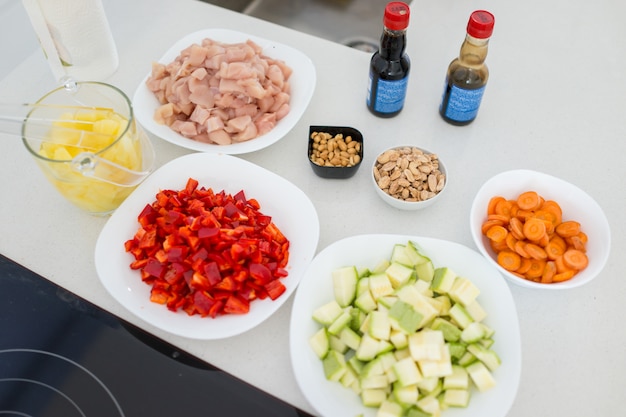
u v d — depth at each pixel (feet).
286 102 3.54
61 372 2.63
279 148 3.54
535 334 2.73
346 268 2.72
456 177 3.35
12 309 2.82
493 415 2.32
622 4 4.51
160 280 2.72
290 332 2.50
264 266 2.71
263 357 2.68
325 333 2.55
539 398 2.53
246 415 2.50
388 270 2.70
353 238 2.82
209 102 3.36
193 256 2.72
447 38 4.18
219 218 2.89
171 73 3.51
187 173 3.20
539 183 2.98
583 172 3.37
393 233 3.11
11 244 3.09
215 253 2.75
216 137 3.28
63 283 2.94
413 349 2.41
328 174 3.27
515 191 3.03
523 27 4.32
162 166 3.23
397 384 2.38
